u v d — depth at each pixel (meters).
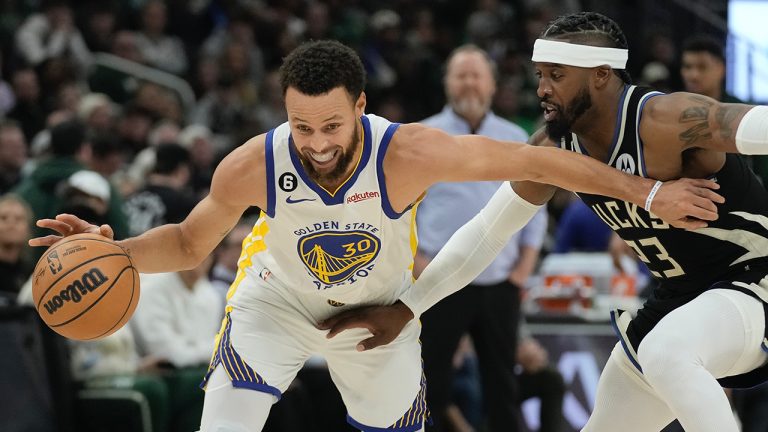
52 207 15.23
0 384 11.95
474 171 7.48
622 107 7.60
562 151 7.53
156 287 13.79
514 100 25.39
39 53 24.22
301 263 7.88
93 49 26.08
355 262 7.82
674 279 8.11
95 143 17.48
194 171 19.59
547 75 7.69
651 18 30.09
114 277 7.57
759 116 7.02
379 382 8.47
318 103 6.95
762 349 7.61
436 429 12.33
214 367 8.13
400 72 27.83
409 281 8.69
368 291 8.20
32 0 25.95
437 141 7.49
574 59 7.50
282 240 7.82
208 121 24.31
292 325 8.26
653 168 7.56
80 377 12.87
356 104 7.21
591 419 8.57
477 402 15.42
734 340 7.44
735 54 22.00
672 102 7.41
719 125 7.17
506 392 12.61
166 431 13.08
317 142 7.11
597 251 17.55
